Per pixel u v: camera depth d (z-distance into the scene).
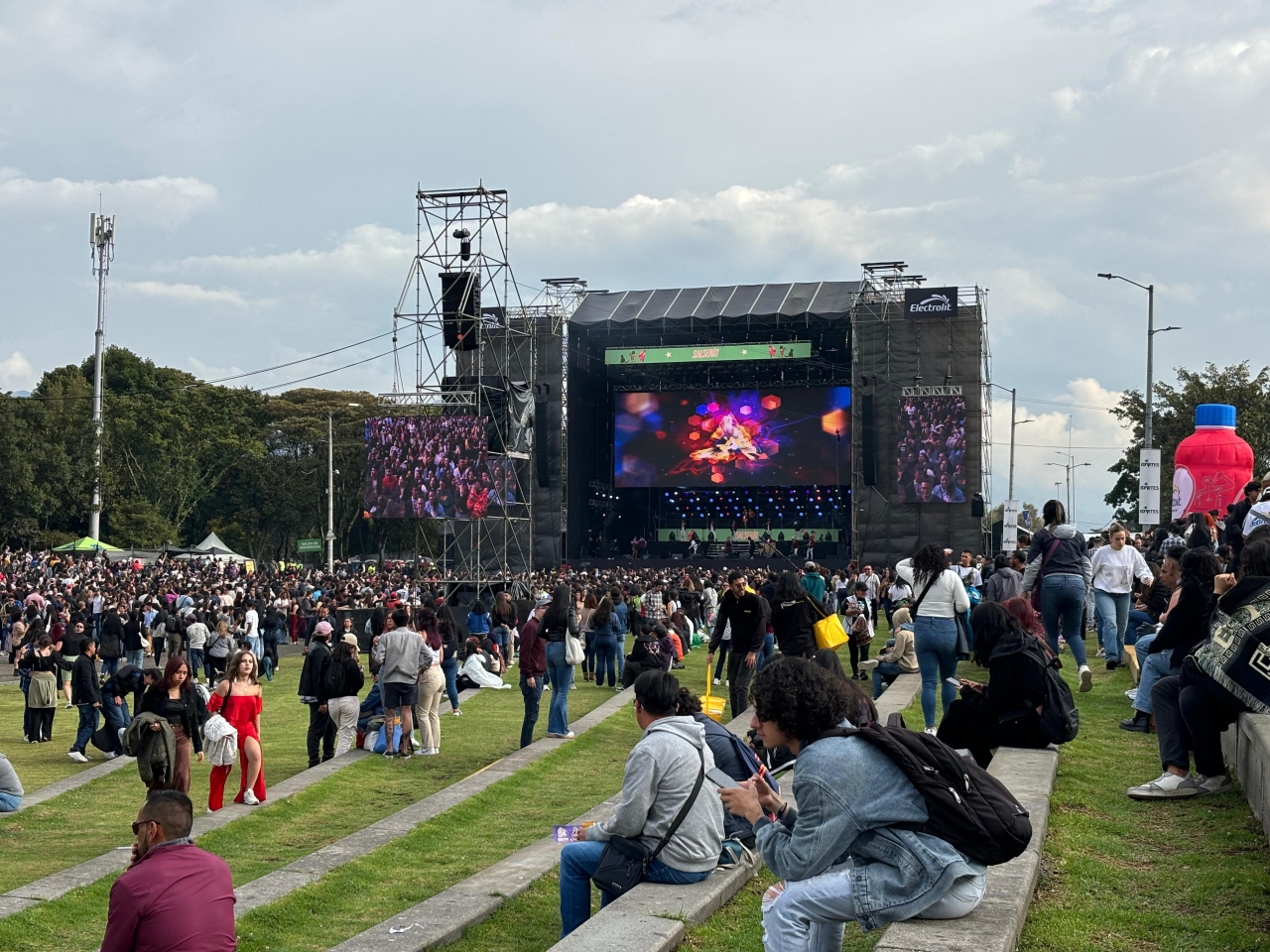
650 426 63.50
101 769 18.31
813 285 62.38
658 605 28.72
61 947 8.97
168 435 82.75
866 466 56.25
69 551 67.38
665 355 60.59
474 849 11.47
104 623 29.14
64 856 12.55
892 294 56.69
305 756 18.98
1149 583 16.78
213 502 90.50
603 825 7.01
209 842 12.35
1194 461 29.28
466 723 20.05
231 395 93.19
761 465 62.00
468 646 24.80
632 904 6.55
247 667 14.23
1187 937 6.14
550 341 59.66
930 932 5.05
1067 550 15.13
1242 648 8.79
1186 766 9.45
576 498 62.22
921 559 12.35
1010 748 10.03
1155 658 12.36
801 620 15.04
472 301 42.03
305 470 90.38
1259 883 6.89
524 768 15.02
